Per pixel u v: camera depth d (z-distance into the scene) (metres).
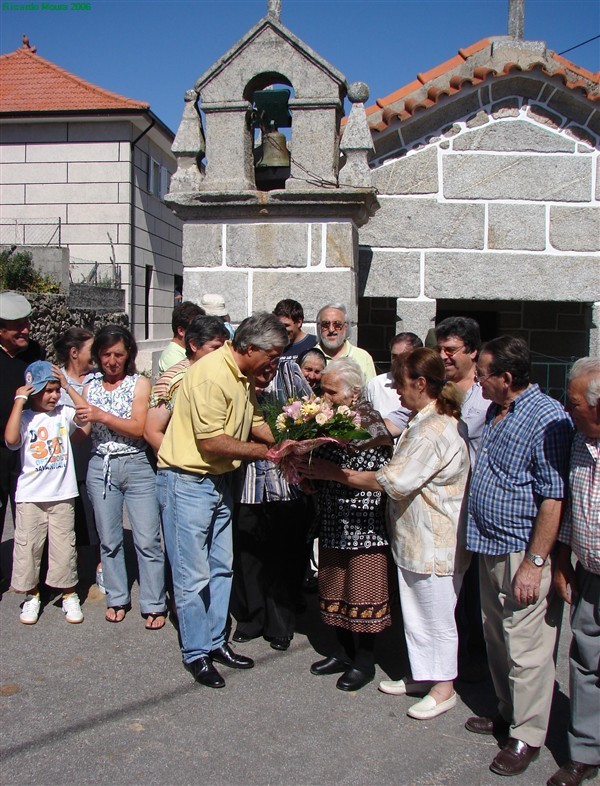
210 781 3.04
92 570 5.53
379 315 8.47
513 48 6.89
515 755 3.11
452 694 3.60
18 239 16.67
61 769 3.11
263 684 3.85
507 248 7.07
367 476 3.51
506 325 8.39
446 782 3.04
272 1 6.06
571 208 7.05
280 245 6.18
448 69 7.34
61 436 4.53
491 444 3.20
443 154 7.01
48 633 4.45
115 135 16.62
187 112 6.29
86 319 12.70
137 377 4.52
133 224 16.97
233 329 6.27
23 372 4.86
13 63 17.64
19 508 4.49
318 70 6.02
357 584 3.69
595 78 7.05
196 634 3.89
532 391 3.17
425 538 3.46
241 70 6.10
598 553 2.83
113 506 4.50
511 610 3.11
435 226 7.06
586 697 2.96
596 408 2.72
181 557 3.89
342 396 3.72
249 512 4.30
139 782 3.03
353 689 3.78
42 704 3.63
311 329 6.22
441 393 3.46
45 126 16.67
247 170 6.29
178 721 3.49
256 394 4.38
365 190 5.91
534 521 3.06
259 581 4.35
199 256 6.29
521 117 6.98
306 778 3.06
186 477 3.87
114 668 4.02
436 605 3.48
